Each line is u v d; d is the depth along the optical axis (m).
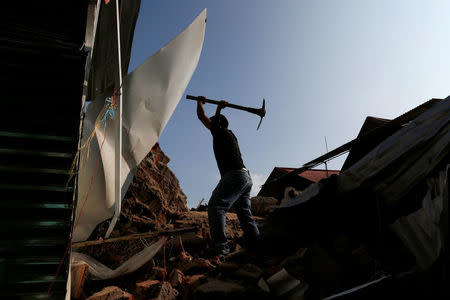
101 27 4.48
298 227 3.21
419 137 2.69
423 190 2.47
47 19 1.94
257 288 2.60
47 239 1.63
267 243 3.27
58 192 1.72
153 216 6.73
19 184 1.66
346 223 2.92
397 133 2.93
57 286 1.59
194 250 4.81
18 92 1.78
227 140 3.28
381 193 2.65
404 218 2.29
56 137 1.79
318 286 2.37
